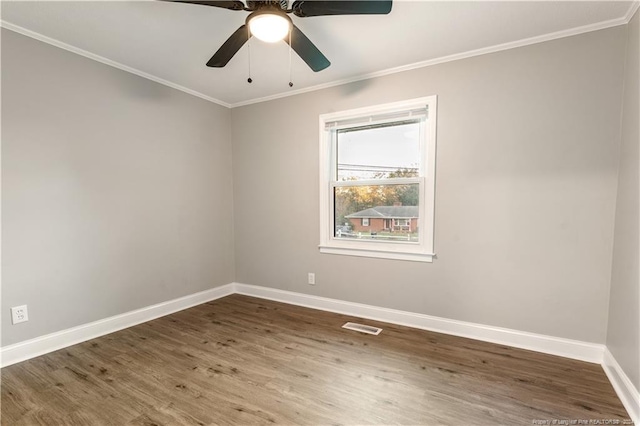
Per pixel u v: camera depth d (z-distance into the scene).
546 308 2.33
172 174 3.22
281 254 3.58
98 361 2.24
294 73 2.91
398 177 2.93
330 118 3.17
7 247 2.16
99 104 2.62
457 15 2.00
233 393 1.87
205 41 2.35
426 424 1.62
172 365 2.19
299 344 2.51
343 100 3.08
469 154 2.54
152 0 1.85
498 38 2.29
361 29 2.16
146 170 2.99
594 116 2.13
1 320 2.14
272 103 3.53
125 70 2.79
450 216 2.64
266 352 2.38
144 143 2.96
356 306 3.13
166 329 2.81
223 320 3.04
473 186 2.54
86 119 2.54
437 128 2.65
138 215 2.93
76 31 2.21
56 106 2.37
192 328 2.84
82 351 2.39
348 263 3.16
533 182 2.33
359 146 3.12
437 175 2.67
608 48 2.08
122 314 2.83
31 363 2.20
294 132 3.40
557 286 2.29
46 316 2.36
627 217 1.87
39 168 2.29
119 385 1.95
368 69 2.82
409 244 2.89
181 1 1.54
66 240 2.45
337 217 3.27
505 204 2.43
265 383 1.97
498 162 2.44
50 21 2.08
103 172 2.67
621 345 1.88
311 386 1.94
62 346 2.44
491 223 2.49
